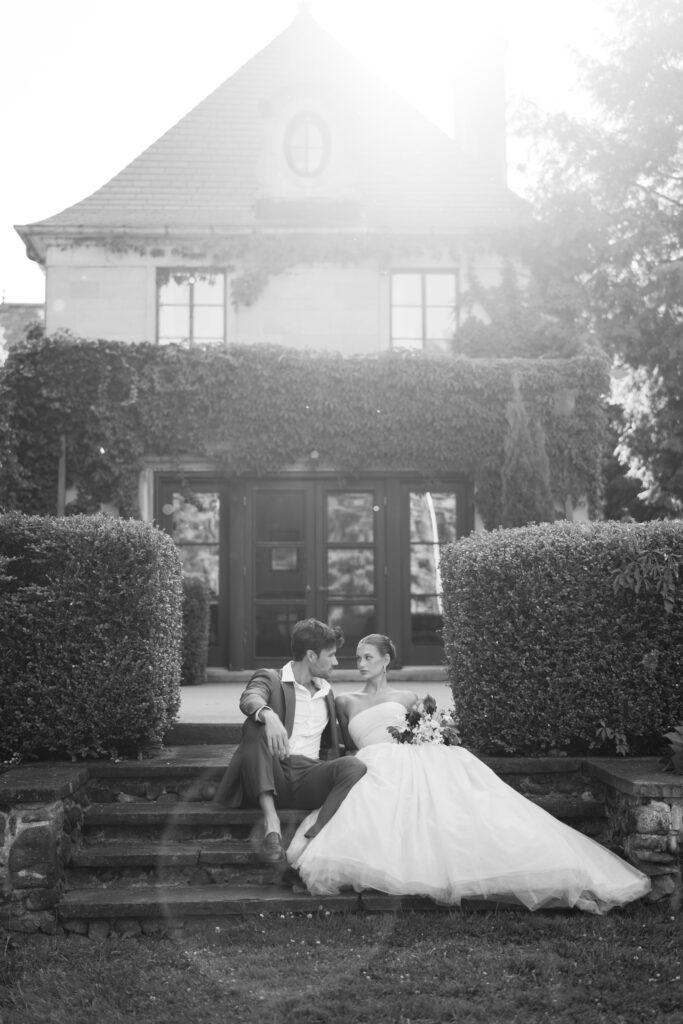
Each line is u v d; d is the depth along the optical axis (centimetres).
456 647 604
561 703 565
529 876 461
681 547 566
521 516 1148
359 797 489
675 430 1608
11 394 1127
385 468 1183
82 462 1149
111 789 563
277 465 1169
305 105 1382
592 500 1190
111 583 571
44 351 1148
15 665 568
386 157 1452
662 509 1664
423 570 1197
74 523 582
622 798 515
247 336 1296
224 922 473
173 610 632
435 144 1479
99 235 1279
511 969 411
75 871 507
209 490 1200
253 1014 370
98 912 471
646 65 1656
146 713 577
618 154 1661
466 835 471
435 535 1201
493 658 573
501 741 573
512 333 1300
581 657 566
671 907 484
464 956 424
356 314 1308
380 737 550
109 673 571
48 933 475
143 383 1150
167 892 492
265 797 499
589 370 1183
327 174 1373
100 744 575
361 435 1164
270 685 544
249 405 1158
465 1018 367
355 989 391
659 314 1598
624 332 1543
